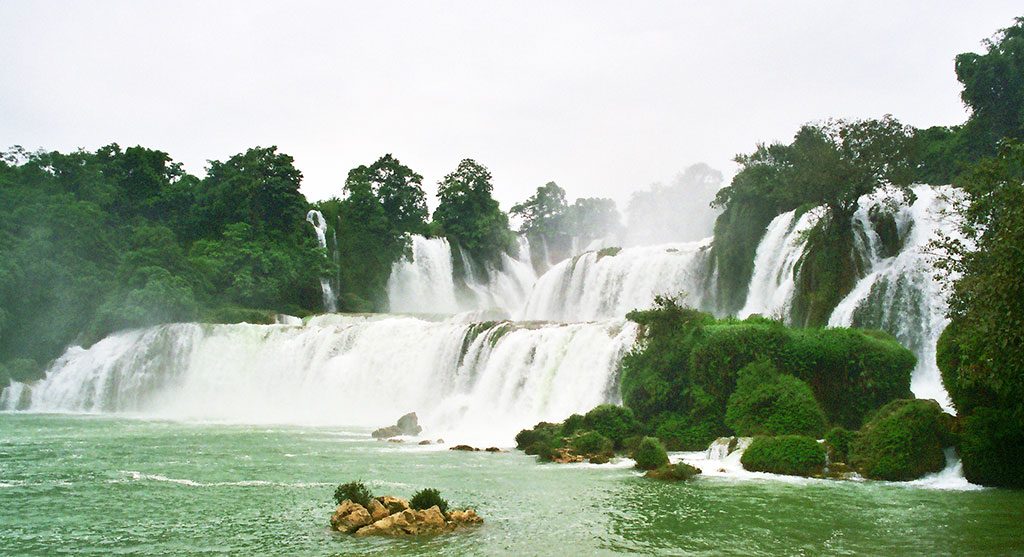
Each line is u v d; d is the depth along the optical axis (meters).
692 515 22.09
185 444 40.78
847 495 25.11
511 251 118.69
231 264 84.12
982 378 26.30
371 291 97.88
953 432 28.62
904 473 28.02
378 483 27.91
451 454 36.56
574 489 26.47
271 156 96.44
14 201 79.44
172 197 97.88
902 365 36.59
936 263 29.75
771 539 19.23
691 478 28.72
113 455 36.03
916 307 45.38
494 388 50.69
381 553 17.98
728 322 41.28
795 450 29.98
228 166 102.19
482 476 29.58
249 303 82.75
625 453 35.62
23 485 27.61
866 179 50.47
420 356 59.00
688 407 38.19
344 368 62.38
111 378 68.00
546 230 126.88
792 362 37.25
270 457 35.25
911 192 51.59
